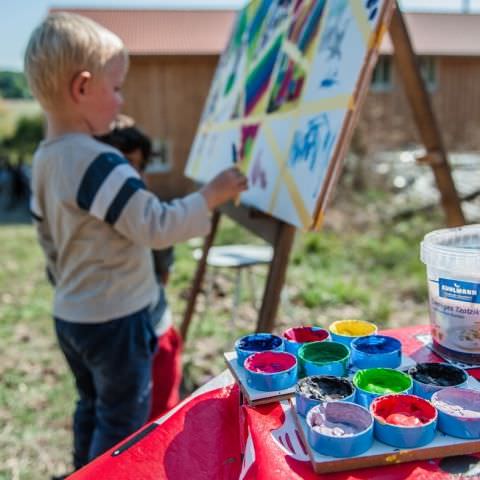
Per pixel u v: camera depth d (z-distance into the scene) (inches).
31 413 120.0
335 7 64.9
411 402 34.0
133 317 67.6
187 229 62.9
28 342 160.9
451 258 41.8
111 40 65.6
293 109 69.8
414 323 169.6
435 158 101.3
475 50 528.7
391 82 505.4
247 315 178.1
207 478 35.5
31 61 63.2
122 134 83.5
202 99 468.1
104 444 68.5
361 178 367.2
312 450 31.6
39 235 73.4
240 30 114.9
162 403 87.6
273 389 38.6
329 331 48.1
